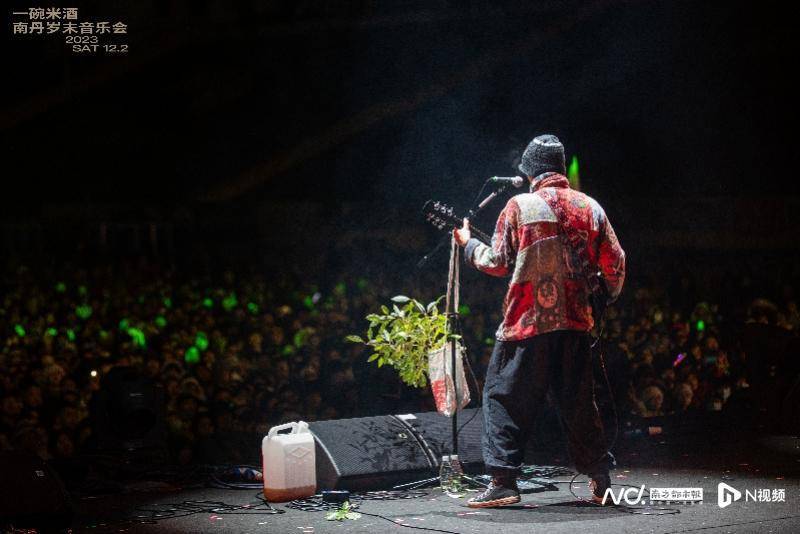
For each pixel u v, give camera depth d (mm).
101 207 29828
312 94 35906
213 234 29641
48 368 10594
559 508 5430
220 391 10648
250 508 5762
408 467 6102
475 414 6672
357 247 27578
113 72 35094
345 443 6090
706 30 28984
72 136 34500
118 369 7598
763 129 27844
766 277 20859
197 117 36000
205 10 35625
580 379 5301
